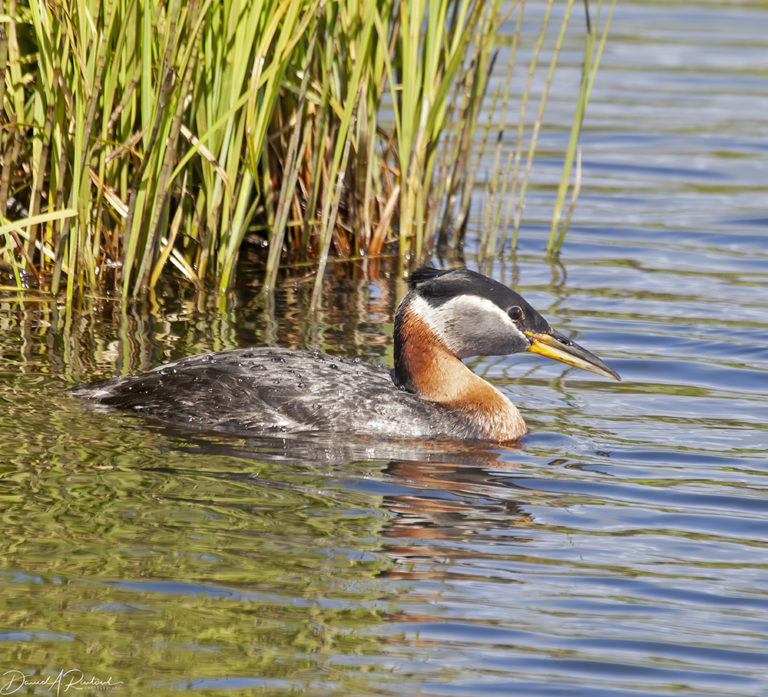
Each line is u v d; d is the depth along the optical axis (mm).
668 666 7809
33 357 13266
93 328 14367
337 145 15977
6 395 12094
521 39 32500
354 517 9773
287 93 17203
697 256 18953
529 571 9008
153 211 15266
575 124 18609
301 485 10406
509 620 8289
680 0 39375
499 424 12086
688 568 9180
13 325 14281
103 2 14391
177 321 14875
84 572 8570
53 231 15781
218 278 16328
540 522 9906
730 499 10484
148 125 14734
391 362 13828
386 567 8930
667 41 33750
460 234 19297
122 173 15586
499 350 12750
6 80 14883
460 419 12094
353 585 8633
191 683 7352
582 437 11969
